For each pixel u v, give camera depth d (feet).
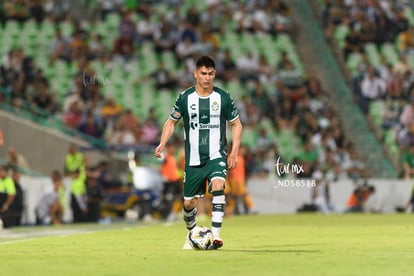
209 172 92.84
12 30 290.56
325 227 159.33
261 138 267.80
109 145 235.20
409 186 255.29
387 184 254.88
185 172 93.61
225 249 95.35
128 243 111.34
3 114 241.35
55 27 293.84
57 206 200.23
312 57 317.01
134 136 253.85
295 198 250.78
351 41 317.83
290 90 292.61
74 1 307.78
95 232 146.82
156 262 77.61
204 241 93.20
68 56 280.72
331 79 309.22
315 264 74.13
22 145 241.76
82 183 210.59
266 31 319.47
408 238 119.85
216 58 298.97
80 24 293.84
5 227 185.06
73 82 266.77
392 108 293.84
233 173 225.35
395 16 326.44
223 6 319.47
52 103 257.55
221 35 312.71
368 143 289.74
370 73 298.15
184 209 94.84
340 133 281.33
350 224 172.04
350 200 253.24
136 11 308.40
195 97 92.63
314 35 322.96
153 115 263.70
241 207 244.83
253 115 279.49
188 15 306.35
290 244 105.81
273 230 148.97
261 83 294.05
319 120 284.41
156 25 303.27
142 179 217.56
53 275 66.69
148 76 287.89
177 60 298.15
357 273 66.08
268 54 312.50
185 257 83.20
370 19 322.14
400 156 275.18
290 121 282.56
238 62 298.35
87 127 251.19
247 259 79.77
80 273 68.03
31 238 126.21
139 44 298.97
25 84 261.44
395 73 303.89
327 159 270.87
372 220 192.54
